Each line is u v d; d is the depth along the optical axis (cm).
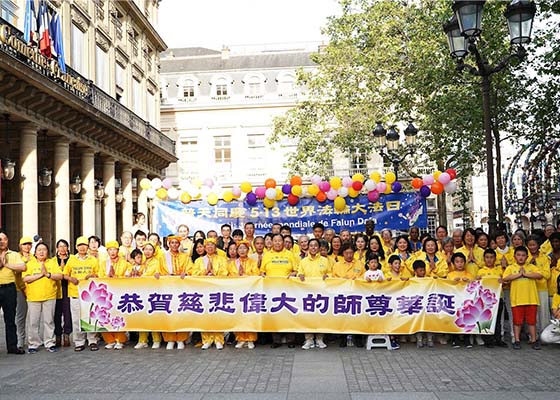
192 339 1091
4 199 2242
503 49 2000
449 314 975
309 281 992
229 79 4916
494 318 970
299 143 3194
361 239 1038
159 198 1370
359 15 2811
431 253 1021
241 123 4878
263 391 702
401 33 2723
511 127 2258
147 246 1048
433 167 3114
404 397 666
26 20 1830
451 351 945
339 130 2961
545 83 2092
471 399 652
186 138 4916
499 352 929
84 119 2230
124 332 1028
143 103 3406
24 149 1917
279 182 4812
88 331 1009
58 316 1048
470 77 2167
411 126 1820
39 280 997
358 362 866
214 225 1351
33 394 707
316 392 693
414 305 980
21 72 1678
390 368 821
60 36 2031
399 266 1008
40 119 1973
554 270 995
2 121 1891
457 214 4903
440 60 2342
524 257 962
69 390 724
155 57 3709
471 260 1036
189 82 4947
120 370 837
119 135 2606
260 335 1045
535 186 2203
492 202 1164
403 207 1294
